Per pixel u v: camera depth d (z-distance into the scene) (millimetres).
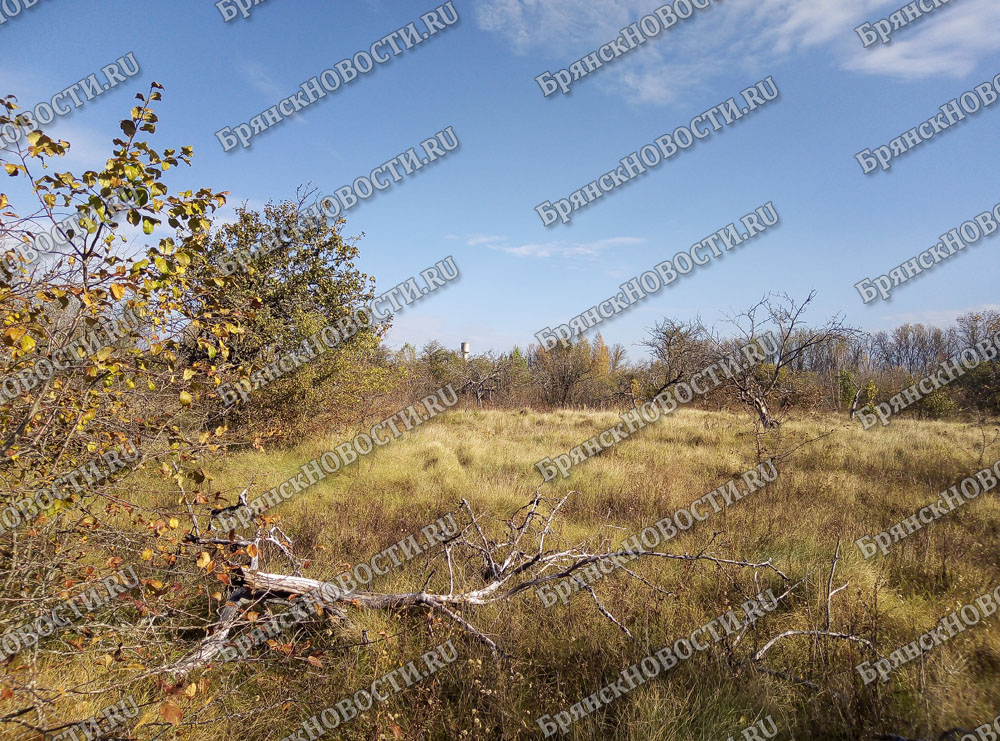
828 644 3711
